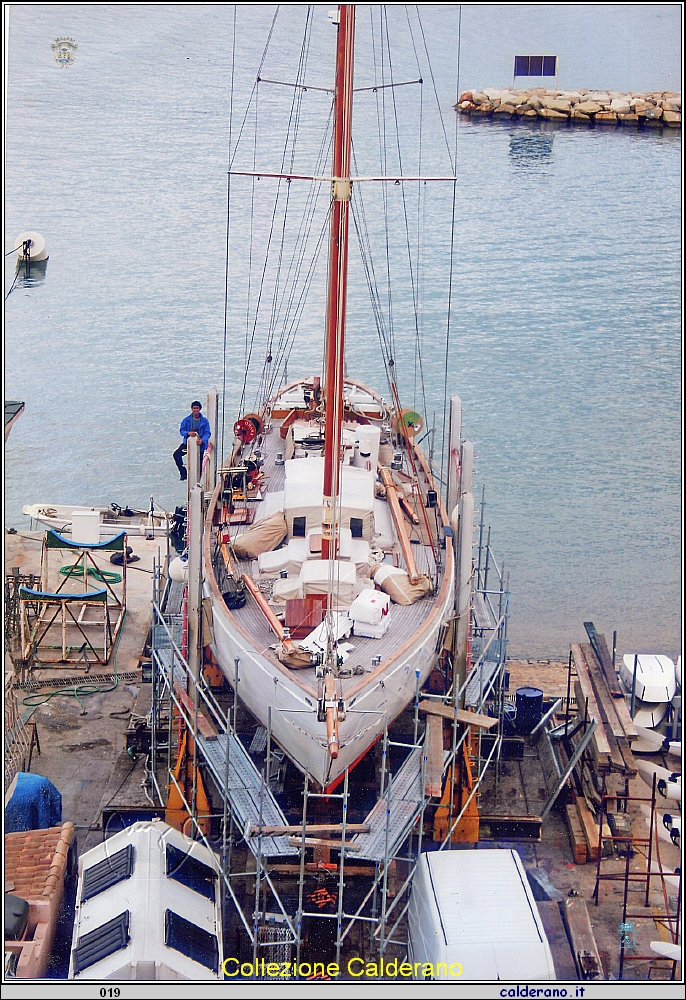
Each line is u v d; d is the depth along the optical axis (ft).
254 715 80.12
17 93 211.82
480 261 180.75
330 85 226.17
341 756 71.82
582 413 145.18
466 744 81.82
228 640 80.43
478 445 138.82
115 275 172.24
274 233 185.47
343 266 78.23
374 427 99.86
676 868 77.46
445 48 237.45
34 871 70.13
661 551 119.03
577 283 175.22
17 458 133.80
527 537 122.42
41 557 104.88
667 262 180.45
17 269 164.86
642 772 87.04
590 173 210.18
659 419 145.28
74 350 154.61
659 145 226.17
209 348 158.20
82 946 62.34
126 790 83.30
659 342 159.94
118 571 112.37
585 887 76.43
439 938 62.34
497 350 159.53
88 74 223.51
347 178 78.43
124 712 93.15
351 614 78.74
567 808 81.97
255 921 66.59
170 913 64.23
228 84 224.33
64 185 191.83
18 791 76.43
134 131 209.87
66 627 101.35
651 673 91.66
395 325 164.76
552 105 227.81
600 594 115.14
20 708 92.58
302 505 85.92
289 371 153.48
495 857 69.05
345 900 73.87
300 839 67.00
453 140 221.46
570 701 96.78
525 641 108.47
